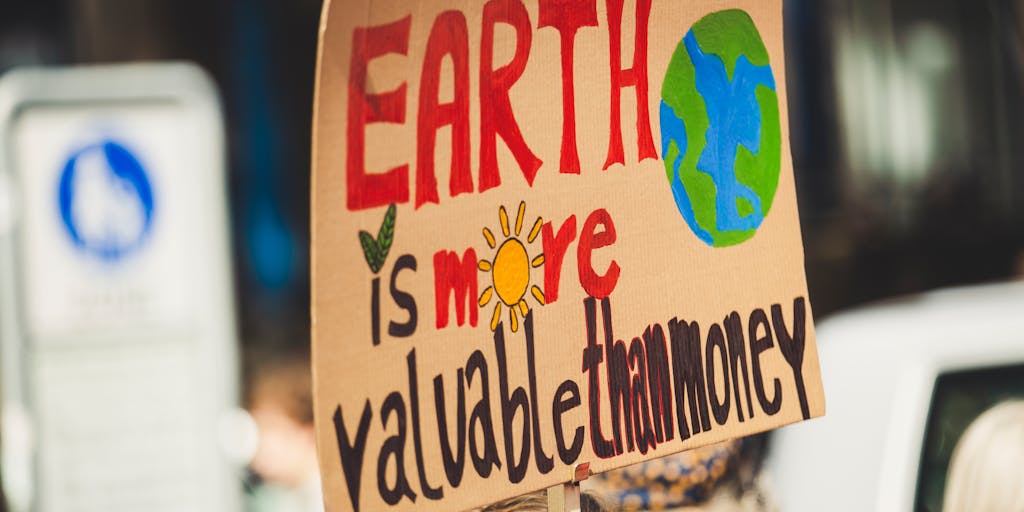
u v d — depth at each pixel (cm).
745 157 444
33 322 1098
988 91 3141
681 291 425
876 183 3105
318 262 342
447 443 367
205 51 2653
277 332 2564
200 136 1111
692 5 432
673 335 421
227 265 1130
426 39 363
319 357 342
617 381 407
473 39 376
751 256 442
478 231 377
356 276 349
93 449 1117
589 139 405
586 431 398
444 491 366
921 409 638
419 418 362
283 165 2766
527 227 389
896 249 3105
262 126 2741
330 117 344
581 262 402
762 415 438
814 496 634
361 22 347
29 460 1109
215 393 1128
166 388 1124
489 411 377
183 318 1122
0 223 1083
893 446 630
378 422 353
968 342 661
